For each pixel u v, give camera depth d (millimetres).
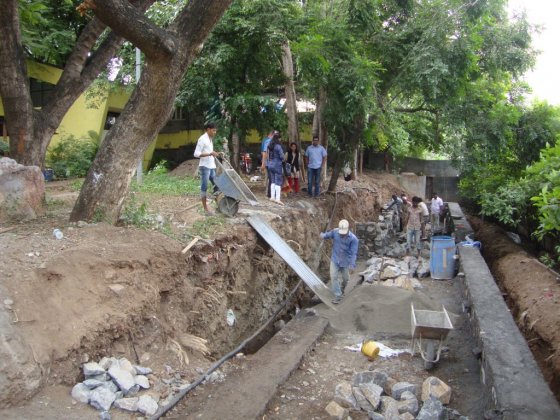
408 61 13883
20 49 8047
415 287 10773
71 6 16109
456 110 16547
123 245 6293
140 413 4586
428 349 6574
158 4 13250
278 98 16266
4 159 7059
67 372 4645
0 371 4102
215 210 9570
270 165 12430
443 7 13797
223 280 7809
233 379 5781
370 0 13211
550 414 4535
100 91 18594
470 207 25516
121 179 7098
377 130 15609
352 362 6820
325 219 13805
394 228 18500
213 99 13594
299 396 5680
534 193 13750
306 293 11227
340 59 12898
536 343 7266
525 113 17812
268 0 12414
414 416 5242
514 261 11398
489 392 5438
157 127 7152
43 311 4828
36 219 7066
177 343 6023
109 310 5336
